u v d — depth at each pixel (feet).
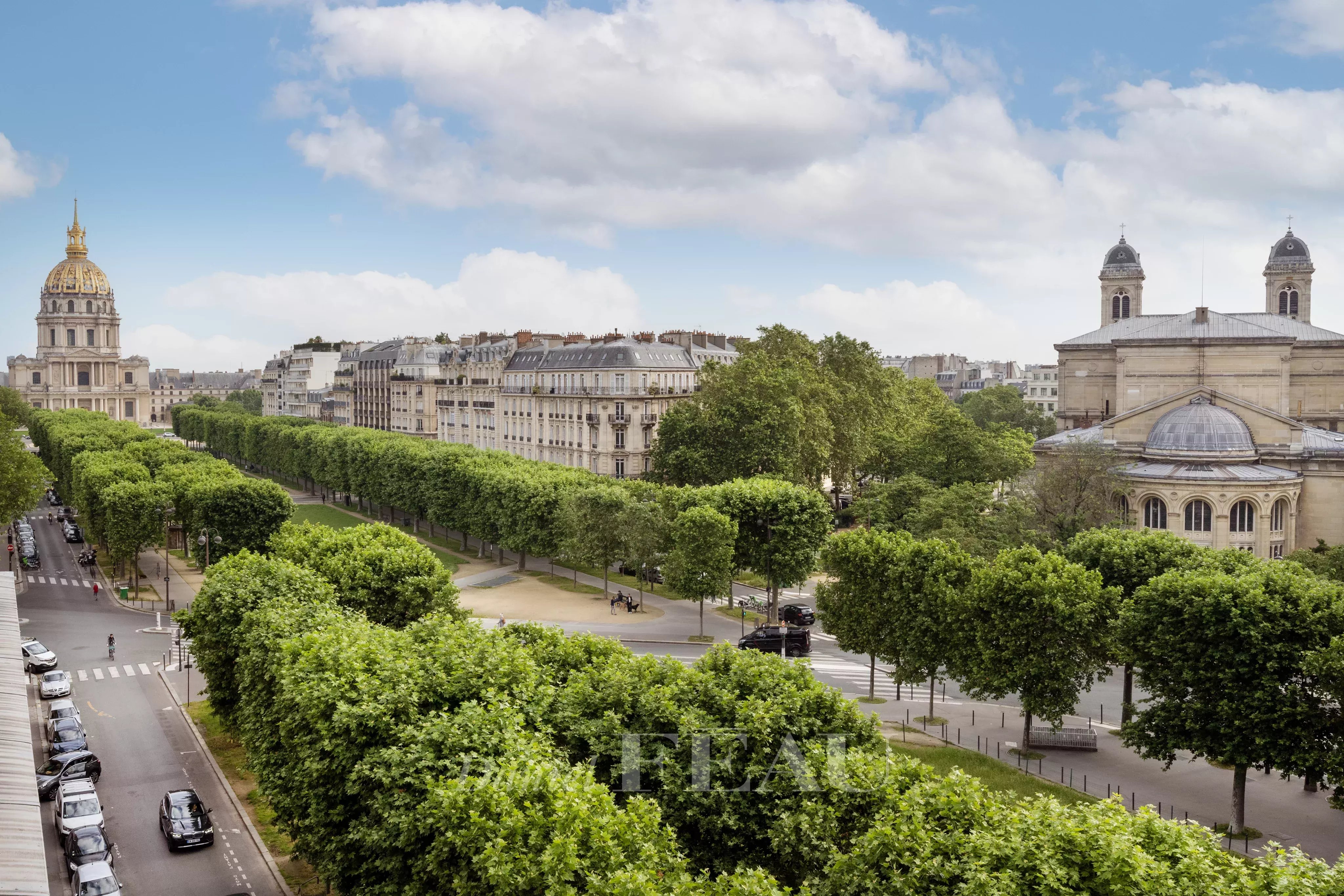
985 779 186.80
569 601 346.54
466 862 107.65
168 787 188.44
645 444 519.60
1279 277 552.00
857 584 238.07
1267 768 166.71
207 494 374.02
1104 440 401.08
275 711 154.61
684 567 299.17
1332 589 172.14
